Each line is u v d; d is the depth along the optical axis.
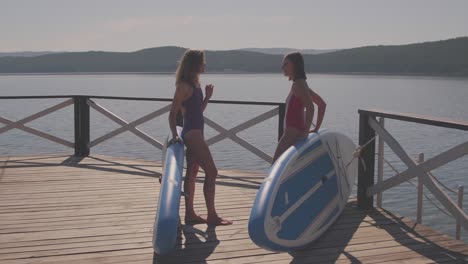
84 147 7.59
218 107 96.44
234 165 30.27
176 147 3.99
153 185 5.79
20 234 4.07
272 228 3.36
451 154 3.88
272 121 66.06
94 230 4.18
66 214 4.63
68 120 61.38
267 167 29.39
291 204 3.63
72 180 6.01
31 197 5.22
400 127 54.88
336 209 4.31
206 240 3.94
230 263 3.50
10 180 5.98
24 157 7.46
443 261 3.54
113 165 6.92
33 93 149.25
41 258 3.56
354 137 46.53
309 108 3.96
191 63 3.93
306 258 3.60
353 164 4.73
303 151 3.90
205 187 4.24
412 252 3.71
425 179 4.15
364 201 4.79
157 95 142.12
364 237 4.04
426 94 162.38
